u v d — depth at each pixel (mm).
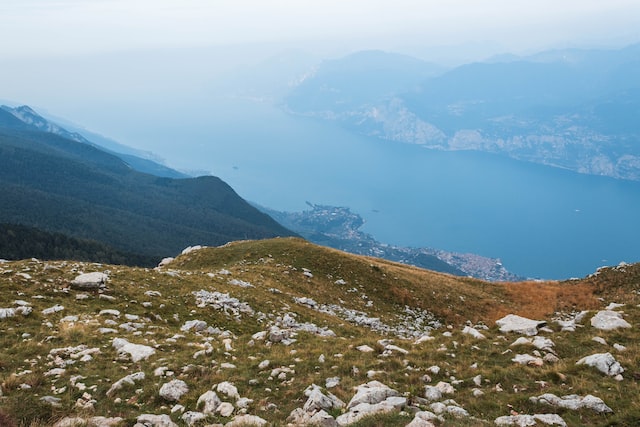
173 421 12086
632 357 14836
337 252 53312
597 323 19219
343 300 40344
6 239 182125
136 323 22344
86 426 11266
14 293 23359
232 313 28141
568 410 11633
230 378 15242
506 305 45344
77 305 23625
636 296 41469
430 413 11078
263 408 12773
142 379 14859
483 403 12555
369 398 12641
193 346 19438
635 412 10844
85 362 16328
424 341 19438
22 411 11969
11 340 17828
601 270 50719
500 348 17516
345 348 18828
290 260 48312
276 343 20781
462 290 48906
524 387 13492
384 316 38500
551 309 43312
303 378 15250
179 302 27750
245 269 42781
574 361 15125
